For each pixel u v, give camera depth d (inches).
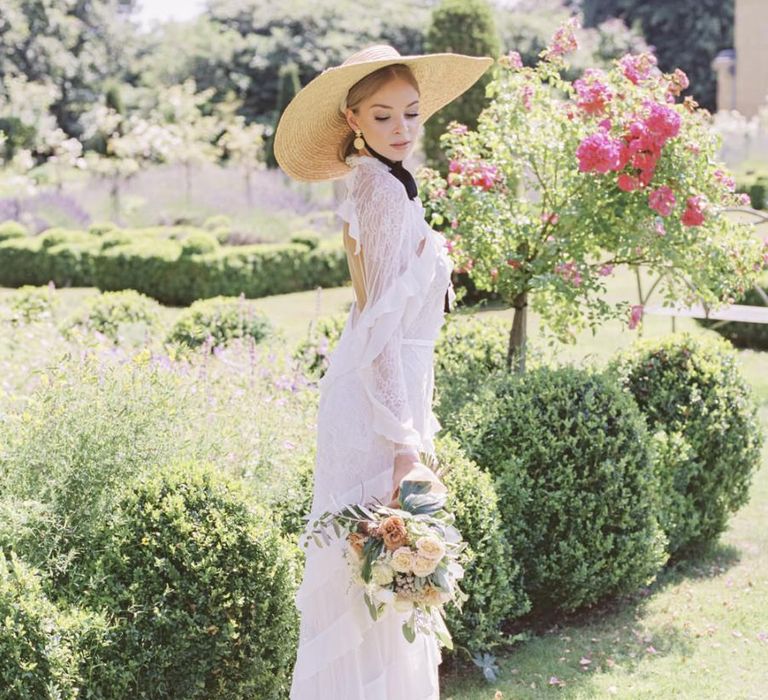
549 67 196.2
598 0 1497.3
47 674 102.0
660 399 188.4
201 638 110.2
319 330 270.1
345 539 88.4
